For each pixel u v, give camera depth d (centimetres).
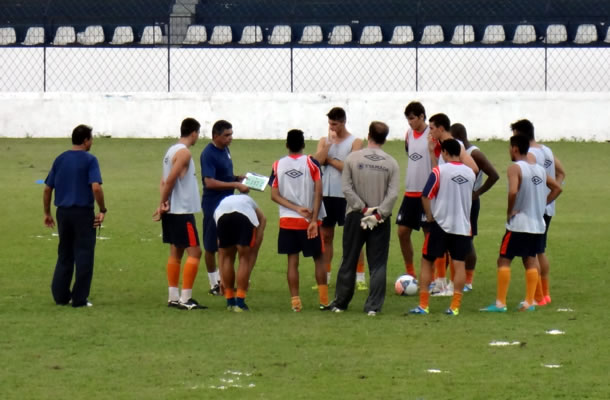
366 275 5066
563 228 6297
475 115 10050
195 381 3025
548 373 3119
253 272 5056
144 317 3972
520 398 2856
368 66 10638
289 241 4106
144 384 2989
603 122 9962
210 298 4447
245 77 10744
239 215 4041
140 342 3525
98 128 10431
